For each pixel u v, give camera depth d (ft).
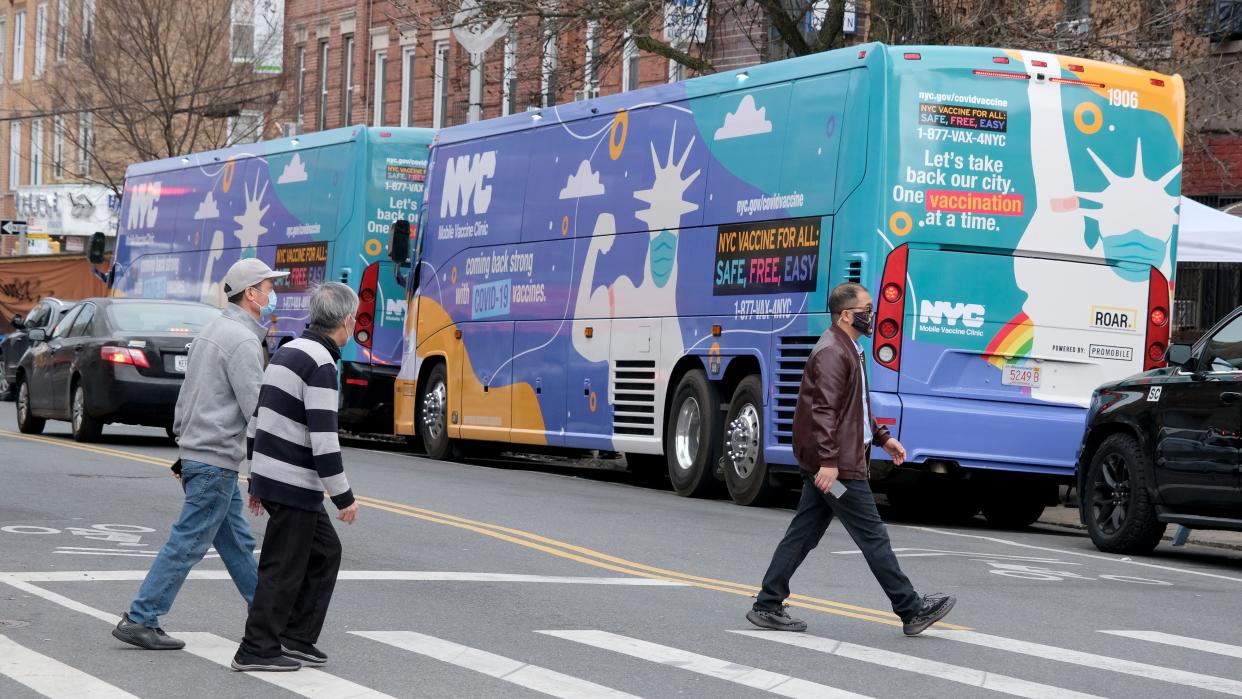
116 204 174.19
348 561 36.37
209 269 92.07
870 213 47.50
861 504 28.78
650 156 57.93
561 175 63.52
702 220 54.70
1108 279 49.32
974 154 48.16
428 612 30.14
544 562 37.24
